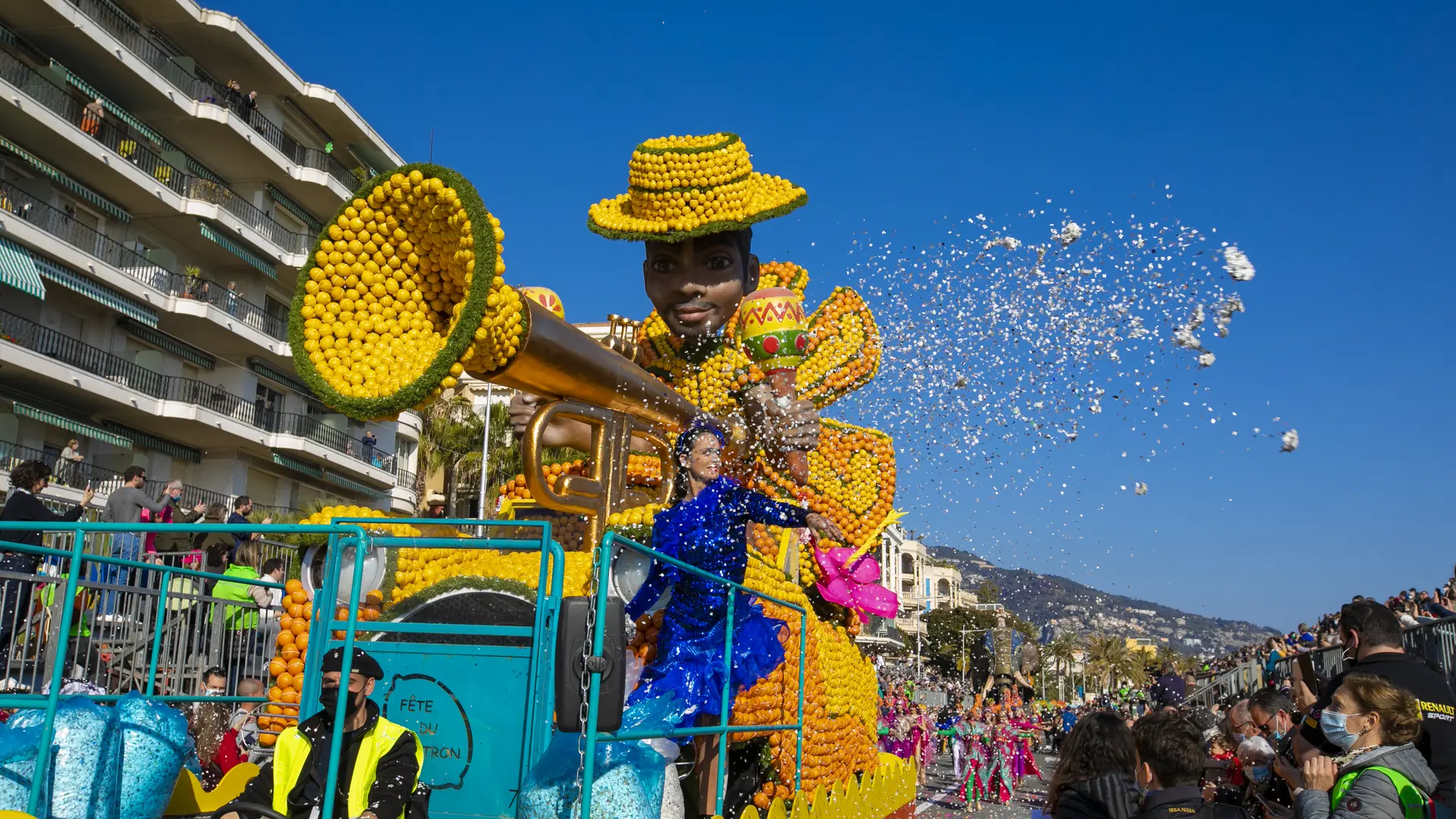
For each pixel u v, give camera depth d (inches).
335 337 170.1
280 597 231.8
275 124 1374.3
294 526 142.3
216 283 1333.7
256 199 1357.0
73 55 1087.0
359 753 134.0
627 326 273.1
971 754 575.2
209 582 236.1
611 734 126.6
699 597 164.2
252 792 135.0
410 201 164.6
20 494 291.4
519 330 169.9
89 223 1145.4
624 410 203.9
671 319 262.7
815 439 252.5
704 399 252.1
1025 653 687.1
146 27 1206.3
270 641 212.2
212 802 172.1
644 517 182.9
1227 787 221.9
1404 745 147.6
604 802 130.7
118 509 392.5
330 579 147.2
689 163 253.9
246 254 1301.7
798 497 259.6
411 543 140.5
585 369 187.2
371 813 128.1
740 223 250.4
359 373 166.6
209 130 1242.6
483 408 1547.7
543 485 182.7
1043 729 824.3
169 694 185.5
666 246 261.9
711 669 161.9
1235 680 668.1
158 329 1220.5
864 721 271.3
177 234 1259.2
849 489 283.4
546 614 139.6
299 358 167.3
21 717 142.5
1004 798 578.2
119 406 1122.7
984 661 681.6
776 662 180.9
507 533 205.2
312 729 136.7
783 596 207.8
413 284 171.8
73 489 1055.6
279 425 1366.9
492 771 140.2
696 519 167.2
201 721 190.5
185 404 1176.8
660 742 150.8
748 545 208.1
